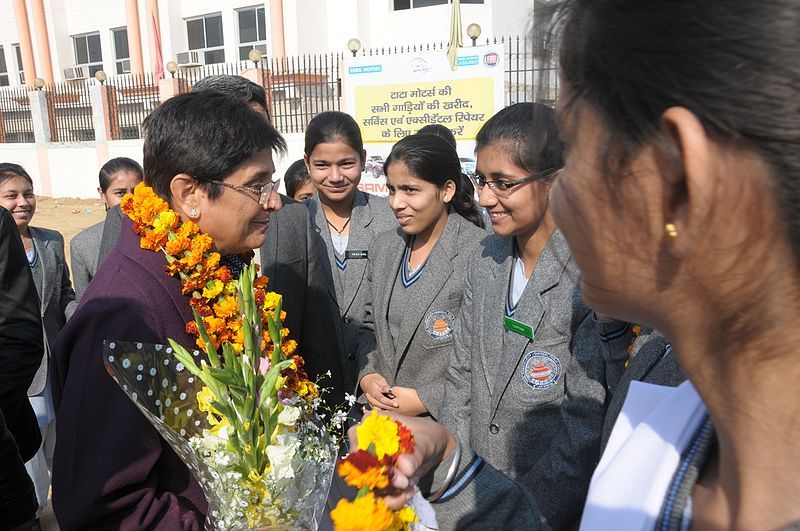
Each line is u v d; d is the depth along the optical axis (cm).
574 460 174
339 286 323
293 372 167
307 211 270
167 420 128
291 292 250
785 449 52
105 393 129
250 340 136
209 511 129
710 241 50
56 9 1797
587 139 55
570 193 58
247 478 123
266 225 169
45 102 1530
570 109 56
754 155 47
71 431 128
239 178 156
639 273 55
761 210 48
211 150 151
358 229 328
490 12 1389
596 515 70
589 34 52
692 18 46
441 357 250
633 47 49
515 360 191
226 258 183
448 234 255
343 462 85
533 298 189
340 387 264
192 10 1611
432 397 246
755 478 53
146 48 1661
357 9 1416
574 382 180
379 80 792
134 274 145
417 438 98
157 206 149
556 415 188
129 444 126
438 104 763
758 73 45
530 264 198
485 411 200
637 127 50
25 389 229
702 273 52
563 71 56
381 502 86
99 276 147
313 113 1142
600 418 175
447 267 250
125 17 1691
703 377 57
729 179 48
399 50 1422
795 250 48
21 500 191
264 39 1530
